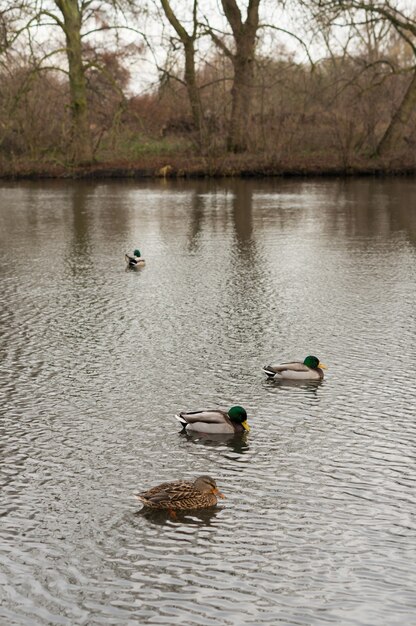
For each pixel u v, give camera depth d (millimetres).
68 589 9797
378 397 15742
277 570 10117
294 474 12641
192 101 60562
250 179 59344
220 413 14211
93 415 15047
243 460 13148
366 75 60312
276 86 61406
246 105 60125
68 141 61281
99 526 11172
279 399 15734
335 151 60438
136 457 13305
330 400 15641
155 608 9445
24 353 18703
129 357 18344
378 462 12984
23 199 48625
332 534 10898
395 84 60219
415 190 50406
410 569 10078
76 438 14031
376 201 45281
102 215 41281
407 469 12727
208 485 11688
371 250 30797
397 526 11078
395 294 23859
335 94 57906
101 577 10023
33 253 31250
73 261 29562
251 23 57938
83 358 18281
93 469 12883
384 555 10391
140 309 22531
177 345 19172
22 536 10938
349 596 9586
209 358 18203
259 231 35781
